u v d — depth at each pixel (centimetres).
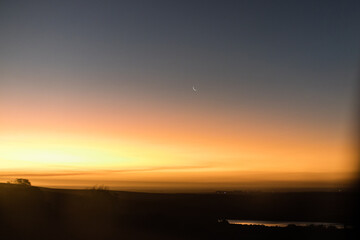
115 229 3122
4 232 2534
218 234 3200
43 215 3362
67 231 2823
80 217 3528
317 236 3209
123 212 4328
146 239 2781
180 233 3139
